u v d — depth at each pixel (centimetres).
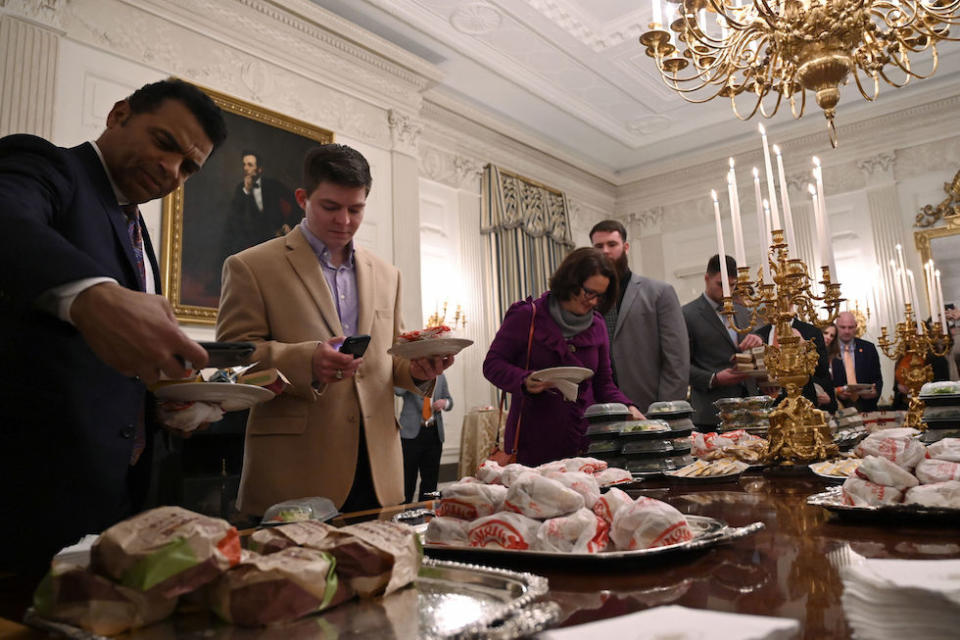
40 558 90
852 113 735
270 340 161
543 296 222
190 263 428
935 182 708
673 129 789
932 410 128
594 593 57
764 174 810
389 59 576
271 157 485
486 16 566
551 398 208
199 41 456
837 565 63
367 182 167
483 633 40
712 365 314
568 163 834
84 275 68
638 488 140
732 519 94
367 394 163
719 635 33
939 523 81
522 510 75
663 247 888
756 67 335
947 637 40
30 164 94
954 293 682
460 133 710
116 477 98
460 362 677
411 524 101
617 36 604
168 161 111
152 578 46
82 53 398
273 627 46
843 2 274
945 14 290
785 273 164
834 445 155
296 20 509
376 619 48
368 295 173
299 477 152
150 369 68
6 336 93
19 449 91
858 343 573
